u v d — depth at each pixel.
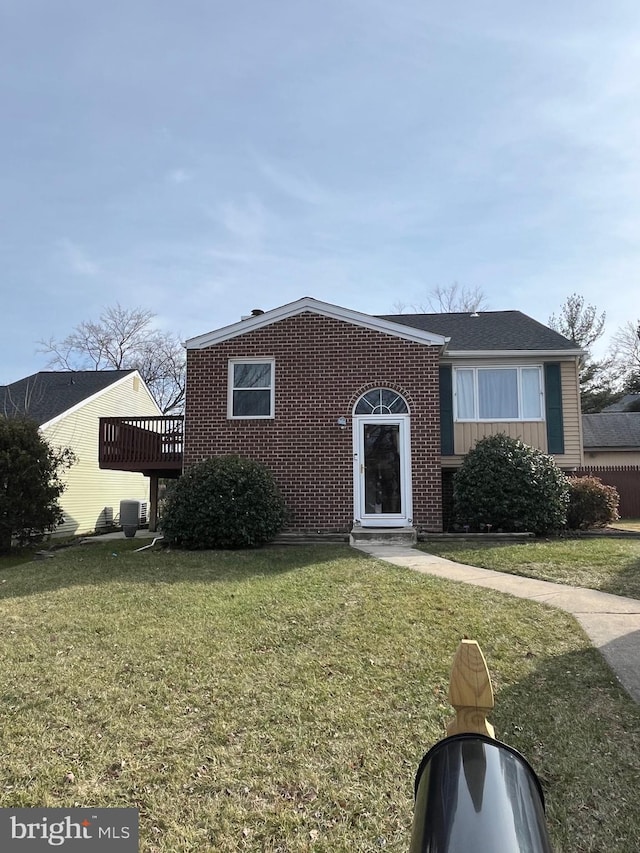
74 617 6.09
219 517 10.92
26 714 3.91
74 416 19.31
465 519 12.05
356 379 12.70
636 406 34.09
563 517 11.73
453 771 1.47
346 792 3.05
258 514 11.06
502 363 14.36
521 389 14.29
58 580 8.16
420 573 8.12
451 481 13.65
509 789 1.42
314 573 8.17
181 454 13.90
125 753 3.42
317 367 12.80
